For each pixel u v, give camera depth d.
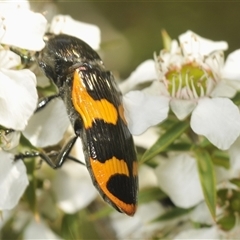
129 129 0.07
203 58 0.08
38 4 0.09
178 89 0.08
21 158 0.07
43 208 0.08
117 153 0.07
